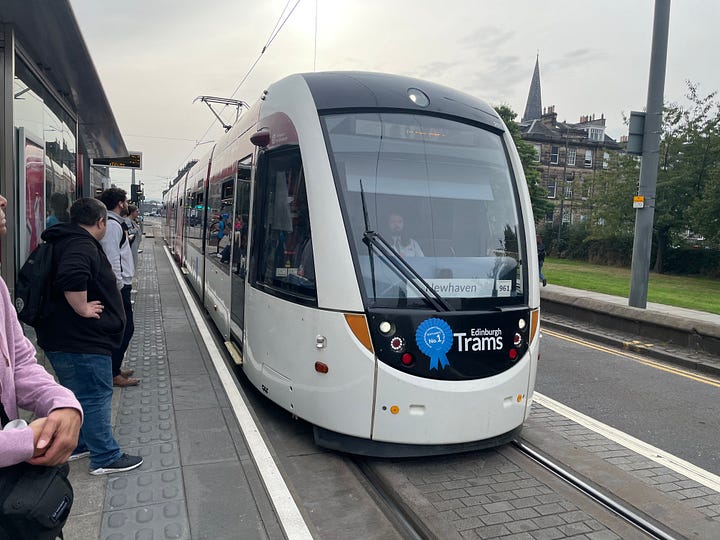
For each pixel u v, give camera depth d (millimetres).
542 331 10555
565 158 54188
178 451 4066
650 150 11414
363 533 3389
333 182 4328
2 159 5316
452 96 5168
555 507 3748
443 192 4633
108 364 3664
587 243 34531
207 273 9367
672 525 3588
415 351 4082
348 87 4777
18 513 1581
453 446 4203
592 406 6109
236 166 6844
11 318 1920
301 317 4379
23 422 1691
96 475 3656
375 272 4184
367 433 4105
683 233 28734
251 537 3082
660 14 11250
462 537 3342
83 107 8984
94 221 3678
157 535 3041
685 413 5957
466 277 4441
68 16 5137
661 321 9234
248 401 5164
